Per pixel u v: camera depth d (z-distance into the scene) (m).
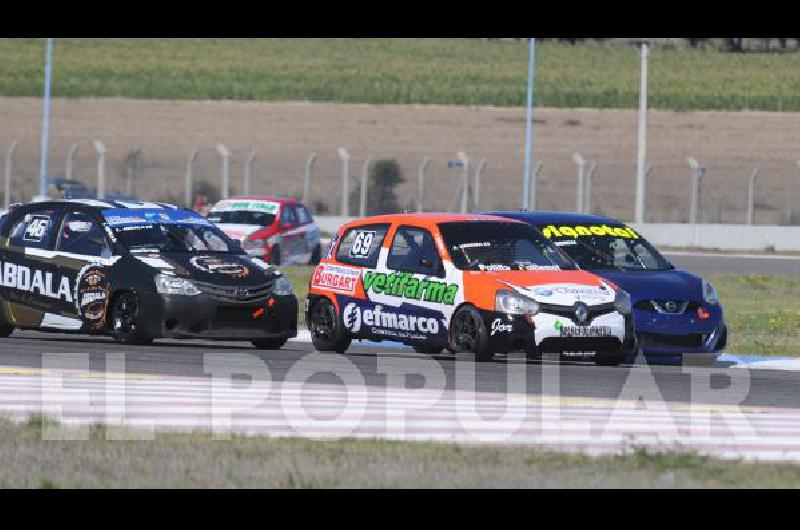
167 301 62.81
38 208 68.19
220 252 66.81
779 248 171.50
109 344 64.75
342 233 67.38
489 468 33.41
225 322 63.66
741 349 73.62
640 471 33.72
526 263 63.06
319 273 67.31
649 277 65.44
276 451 35.22
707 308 64.88
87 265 65.12
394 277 63.78
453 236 63.00
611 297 61.06
